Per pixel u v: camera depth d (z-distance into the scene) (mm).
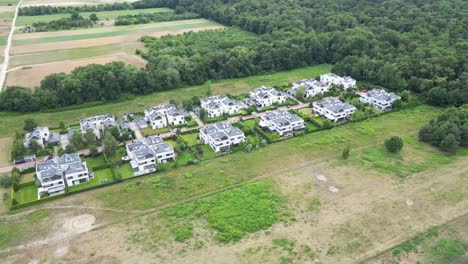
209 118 180875
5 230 110062
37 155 150125
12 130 169875
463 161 141875
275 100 195750
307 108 193125
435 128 154375
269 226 110062
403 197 121750
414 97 197000
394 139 146750
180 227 110250
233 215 114625
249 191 125625
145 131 169750
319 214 114562
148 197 124688
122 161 144625
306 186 128125
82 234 108312
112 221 113625
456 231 108188
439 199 120875
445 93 185625
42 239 106438
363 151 150125
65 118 182250
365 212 115250
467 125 152500
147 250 101875
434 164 139875
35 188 131000
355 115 176250
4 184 129250
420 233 107375
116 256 100000
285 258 98688
